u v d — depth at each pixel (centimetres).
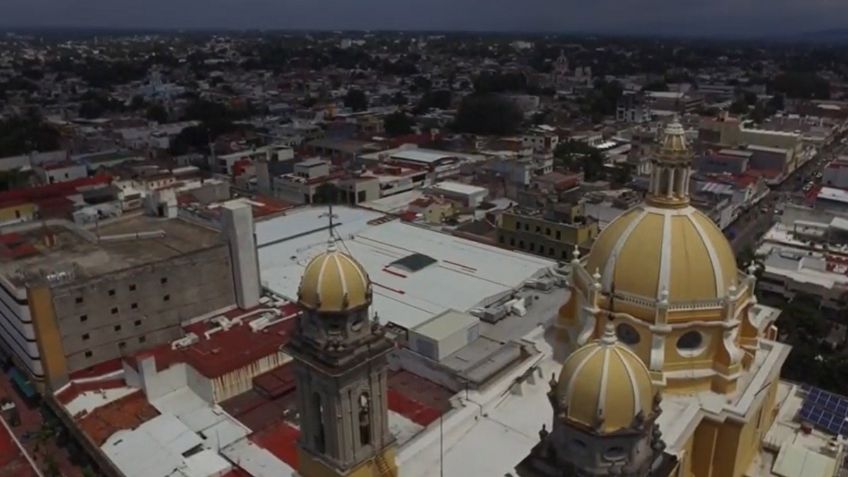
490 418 4947
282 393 7106
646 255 4488
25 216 12244
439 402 6328
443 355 6825
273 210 12488
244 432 6456
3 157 17375
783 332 8256
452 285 8894
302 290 3756
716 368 4538
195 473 5644
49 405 7369
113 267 7975
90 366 7594
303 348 3847
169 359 7281
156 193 10150
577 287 5100
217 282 8394
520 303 7975
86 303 7412
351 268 3741
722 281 4431
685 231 4491
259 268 8969
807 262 10625
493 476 4322
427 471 4381
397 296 8556
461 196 13725
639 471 2834
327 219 11881
